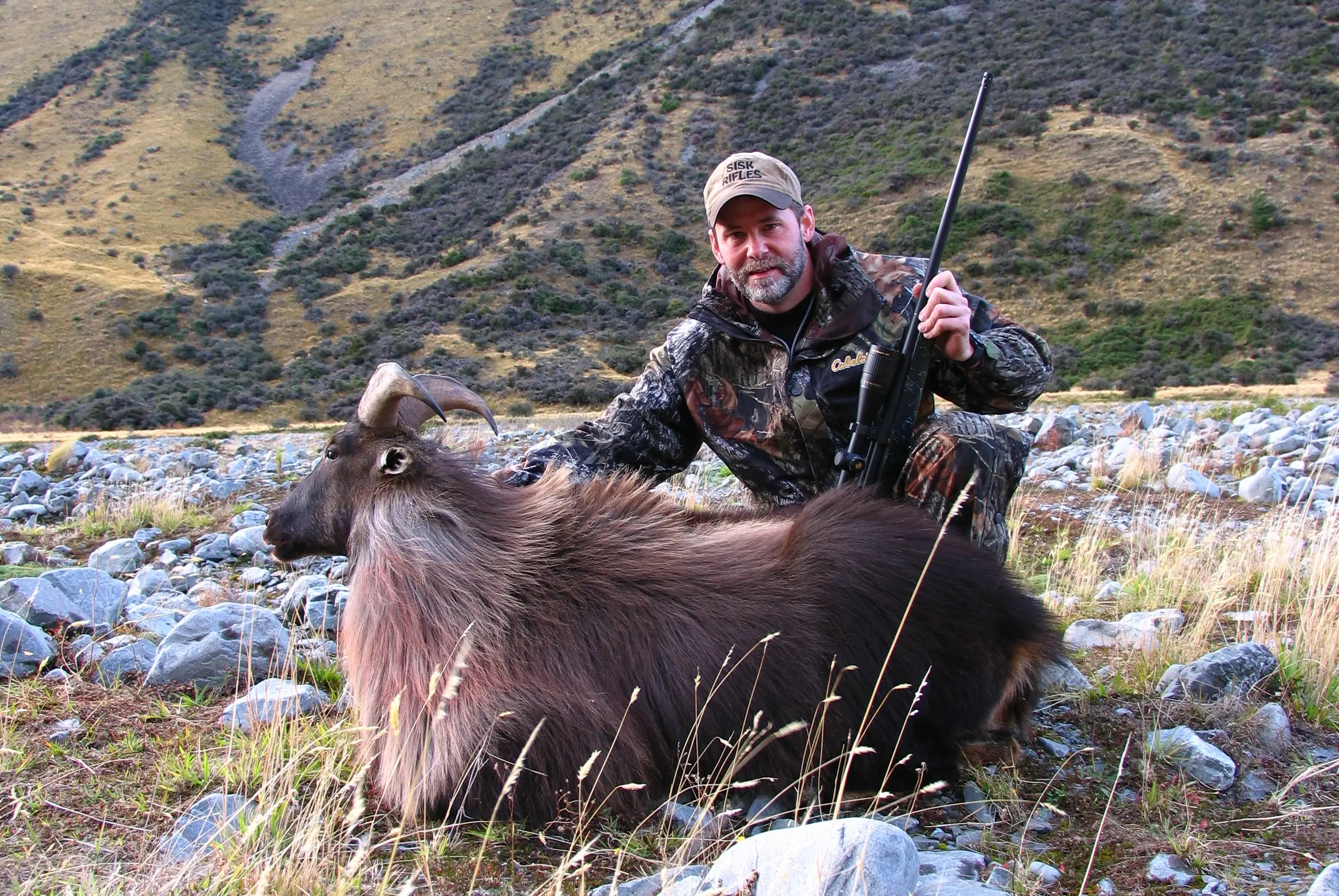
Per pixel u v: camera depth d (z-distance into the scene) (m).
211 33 161.00
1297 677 4.34
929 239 62.88
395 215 92.38
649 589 3.50
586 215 78.50
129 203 108.38
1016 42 89.44
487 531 3.61
